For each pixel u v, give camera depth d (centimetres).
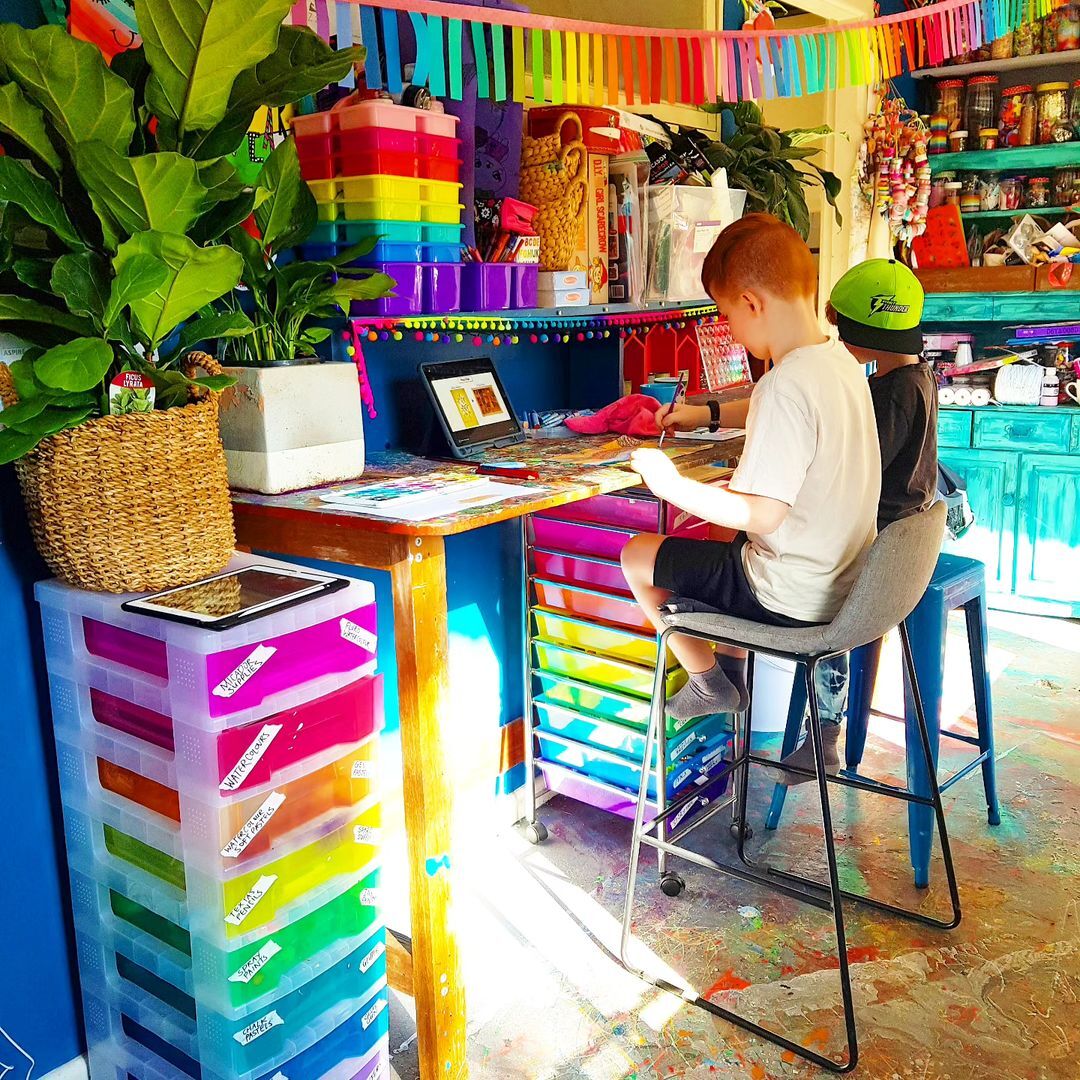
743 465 185
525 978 208
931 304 439
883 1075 180
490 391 246
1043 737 316
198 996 154
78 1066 181
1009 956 212
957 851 254
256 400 178
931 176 442
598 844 260
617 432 259
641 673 240
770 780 289
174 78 143
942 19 251
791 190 308
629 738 246
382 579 238
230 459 184
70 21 161
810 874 243
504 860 253
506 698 273
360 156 195
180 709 144
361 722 161
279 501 175
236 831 145
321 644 153
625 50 200
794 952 214
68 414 146
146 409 153
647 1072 182
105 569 153
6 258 145
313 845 157
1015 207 430
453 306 212
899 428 217
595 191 243
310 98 205
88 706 160
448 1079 176
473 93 213
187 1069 161
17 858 169
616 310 255
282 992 156
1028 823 267
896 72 248
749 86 222
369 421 234
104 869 165
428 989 172
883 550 174
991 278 419
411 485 189
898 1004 197
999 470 426
